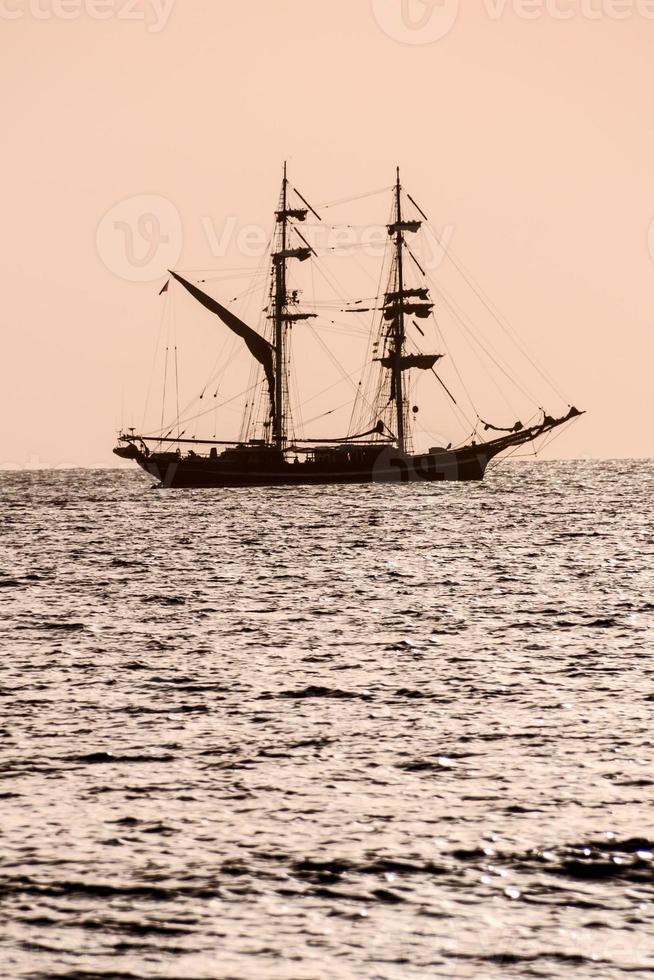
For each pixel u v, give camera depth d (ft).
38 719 445.78
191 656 583.58
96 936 258.37
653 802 338.34
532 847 305.73
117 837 314.35
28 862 297.33
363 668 546.67
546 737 412.57
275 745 406.21
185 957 249.34
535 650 593.01
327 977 241.35
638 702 465.06
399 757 389.39
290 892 279.90
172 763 383.65
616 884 283.18
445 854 301.84
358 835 315.37
